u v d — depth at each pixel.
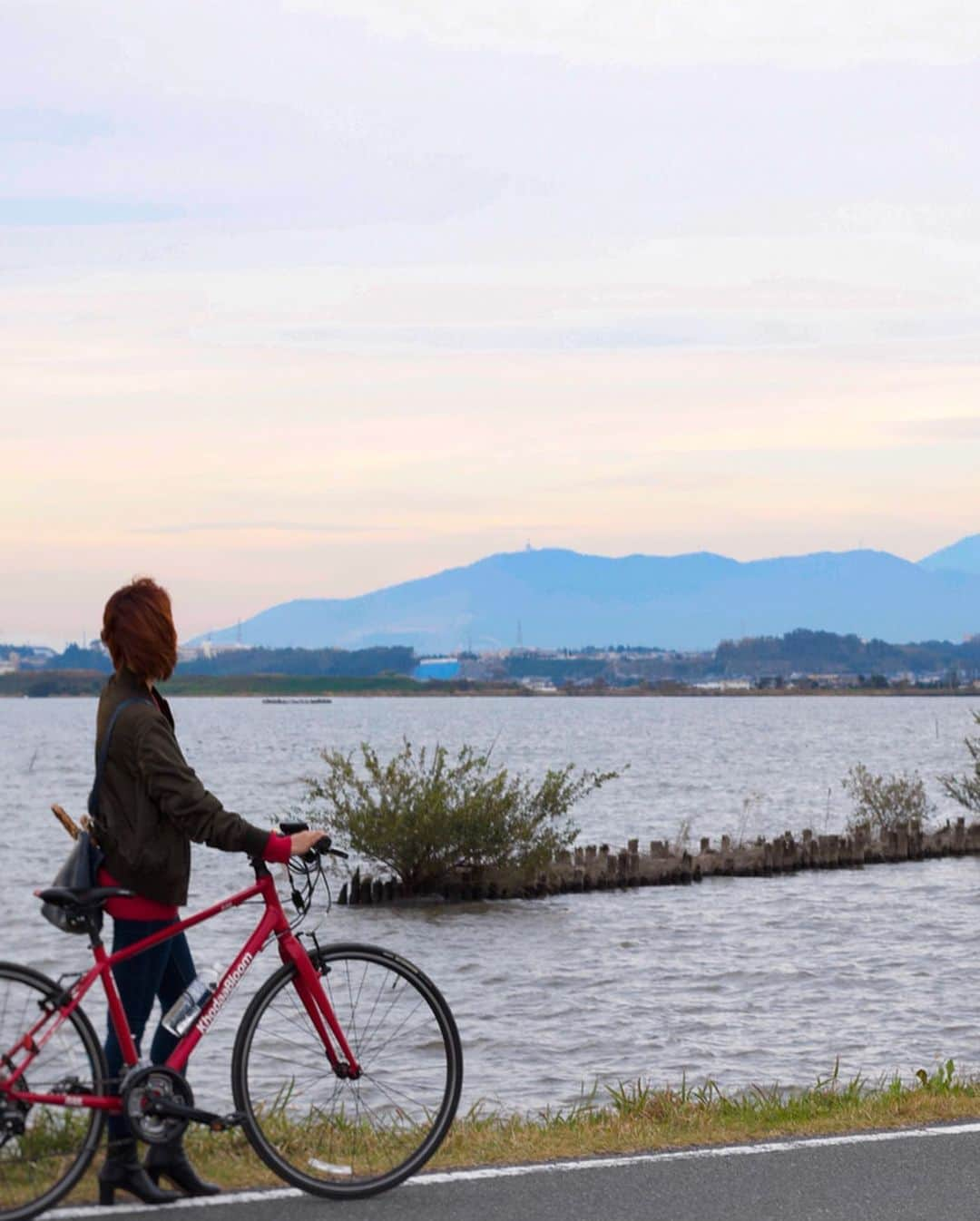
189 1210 5.65
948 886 28.33
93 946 5.76
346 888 25.89
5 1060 5.53
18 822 42.56
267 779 60.59
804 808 47.94
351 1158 6.00
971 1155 6.60
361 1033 6.27
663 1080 13.14
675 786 58.25
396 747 93.25
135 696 5.95
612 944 21.33
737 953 20.45
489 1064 13.92
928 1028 15.41
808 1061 13.93
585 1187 6.07
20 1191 5.48
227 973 6.05
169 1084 5.73
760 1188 6.07
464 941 21.73
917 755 84.94
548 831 27.19
